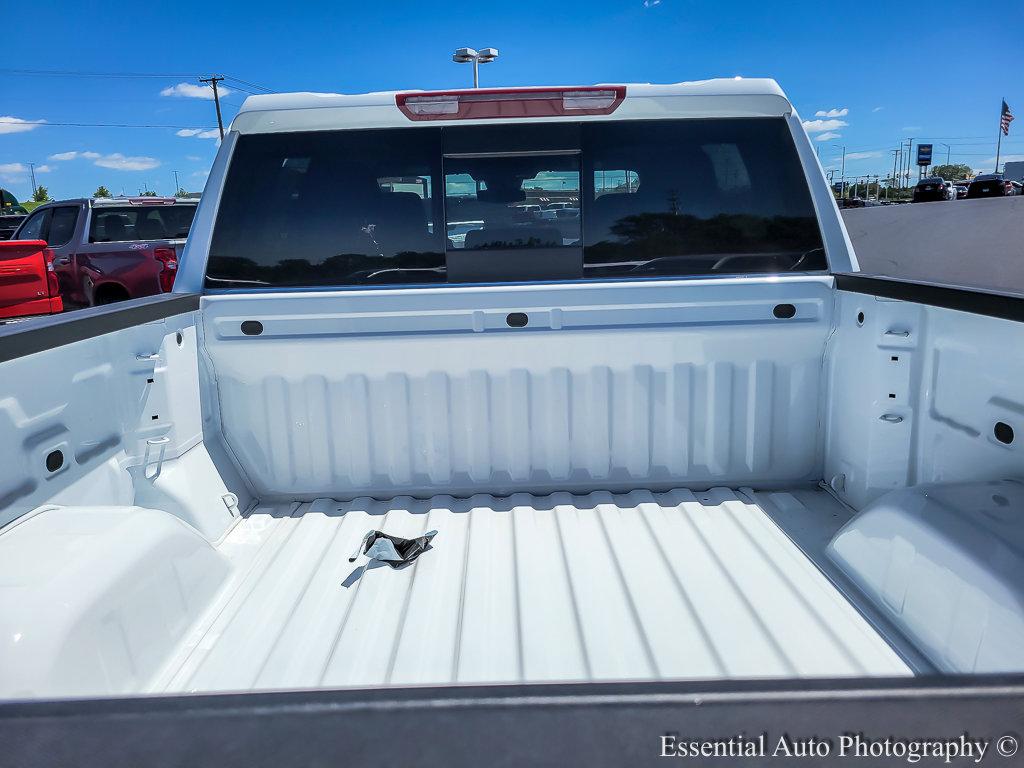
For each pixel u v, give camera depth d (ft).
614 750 2.58
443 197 8.84
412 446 9.14
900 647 6.01
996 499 6.07
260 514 8.98
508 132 8.75
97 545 5.61
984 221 81.30
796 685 2.79
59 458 6.39
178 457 8.23
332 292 8.79
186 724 2.63
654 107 8.70
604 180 8.86
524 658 6.08
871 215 107.24
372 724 2.64
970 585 5.35
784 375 9.11
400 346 8.80
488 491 9.27
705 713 2.69
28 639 4.58
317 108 8.68
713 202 8.91
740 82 8.75
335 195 8.86
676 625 6.47
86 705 2.68
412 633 6.47
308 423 9.10
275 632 6.49
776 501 8.96
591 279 8.93
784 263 8.96
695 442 9.18
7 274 29.19
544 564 7.60
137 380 7.59
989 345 6.62
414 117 8.70
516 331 8.76
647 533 8.20
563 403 9.05
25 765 2.55
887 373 7.93
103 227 34.76
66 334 6.36
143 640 5.64
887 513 6.58
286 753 2.56
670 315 8.77
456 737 2.61
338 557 7.87
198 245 8.88
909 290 7.36
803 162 8.87
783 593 6.90
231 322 8.77
